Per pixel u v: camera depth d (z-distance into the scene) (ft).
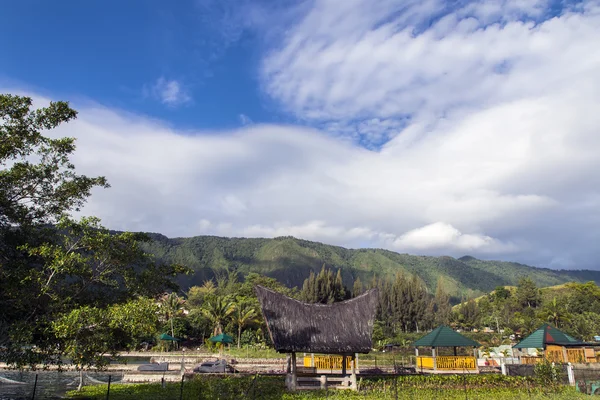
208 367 121.39
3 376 121.90
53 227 62.08
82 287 56.95
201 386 85.46
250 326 241.14
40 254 53.93
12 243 58.44
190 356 185.88
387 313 421.18
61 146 60.13
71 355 49.85
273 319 91.20
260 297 95.66
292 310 94.32
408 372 108.68
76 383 109.60
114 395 82.43
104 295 61.16
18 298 51.80
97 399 77.66
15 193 58.23
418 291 444.14
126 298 60.44
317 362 108.88
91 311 50.08
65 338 50.72
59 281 55.83
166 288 67.00
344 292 364.38
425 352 194.39
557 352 117.39
